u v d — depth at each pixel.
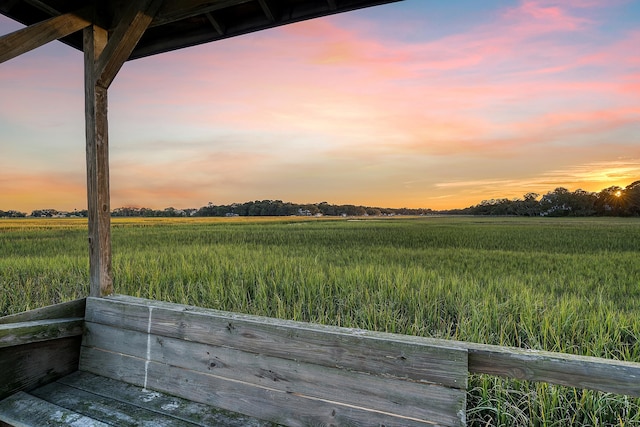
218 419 2.25
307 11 2.77
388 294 6.14
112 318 2.83
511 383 3.04
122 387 2.65
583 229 29.41
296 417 2.16
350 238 20.22
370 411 1.99
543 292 6.63
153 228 31.20
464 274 8.25
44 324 2.65
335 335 2.10
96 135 2.90
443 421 1.82
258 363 2.30
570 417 2.65
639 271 8.98
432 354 1.87
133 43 2.75
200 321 2.49
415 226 35.62
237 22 3.06
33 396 2.48
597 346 3.71
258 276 7.27
